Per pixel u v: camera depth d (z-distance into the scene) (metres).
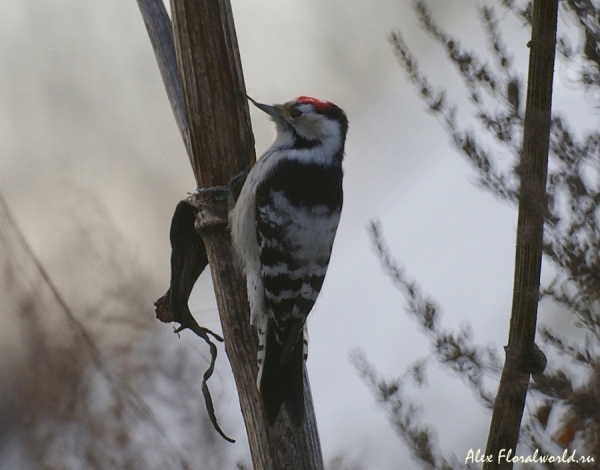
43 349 8.57
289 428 6.90
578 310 5.12
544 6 4.94
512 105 5.84
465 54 7.07
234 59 7.19
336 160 8.67
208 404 7.13
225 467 8.52
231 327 7.30
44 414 8.52
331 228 8.35
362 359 9.25
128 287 8.99
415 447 6.35
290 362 7.29
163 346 8.79
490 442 5.38
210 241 7.35
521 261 5.18
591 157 5.50
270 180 8.11
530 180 4.95
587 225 5.10
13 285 8.69
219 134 7.20
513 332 5.23
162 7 7.98
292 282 7.84
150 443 8.23
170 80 7.75
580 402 4.61
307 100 8.70
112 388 8.38
